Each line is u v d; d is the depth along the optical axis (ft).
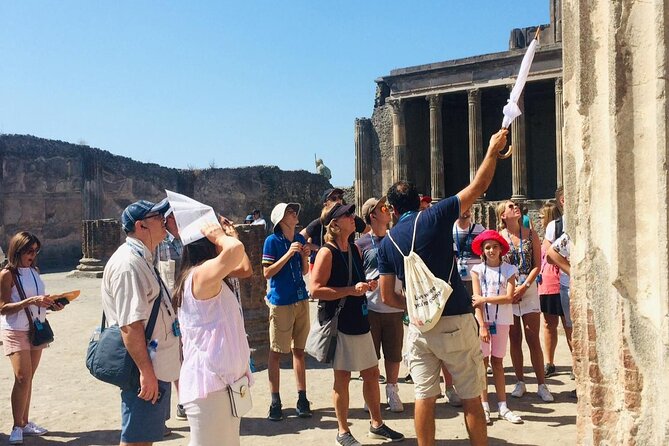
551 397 24.13
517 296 22.80
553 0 119.14
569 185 15.44
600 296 14.46
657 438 12.92
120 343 14.29
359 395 26.37
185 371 13.57
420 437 16.49
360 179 143.23
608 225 14.21
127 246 14.80
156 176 133.80
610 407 14.29
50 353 36.45
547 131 135.64
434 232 16.29
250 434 21.54
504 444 19.61
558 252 23.82
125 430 14.38
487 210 53.31
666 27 12.48
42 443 21.33
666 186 12.41
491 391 25.90
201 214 14.02
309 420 22.99
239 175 147.23
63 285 74.13
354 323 19.95
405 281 16.39
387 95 142.41
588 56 14.42
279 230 24.82
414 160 139.13
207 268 13.35
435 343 16.21
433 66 128.26
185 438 21.29
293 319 23.38
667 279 12.42
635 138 13.12
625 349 13.53
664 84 12.43
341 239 20.35
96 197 115.24
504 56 119.85
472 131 124.67
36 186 103.91
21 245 21.22
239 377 13.67
